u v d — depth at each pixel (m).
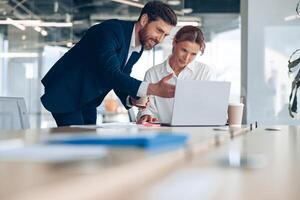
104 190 0.34
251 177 0.48
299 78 3.83
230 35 5.00
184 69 2.71
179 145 0.64
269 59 4.08
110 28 2.70
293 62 3.98
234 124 2.04
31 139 0.74
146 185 0.43
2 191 0.29
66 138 0.59
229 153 0.73
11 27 6.02
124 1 5.75
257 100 4.07
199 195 0.40
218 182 0.45
